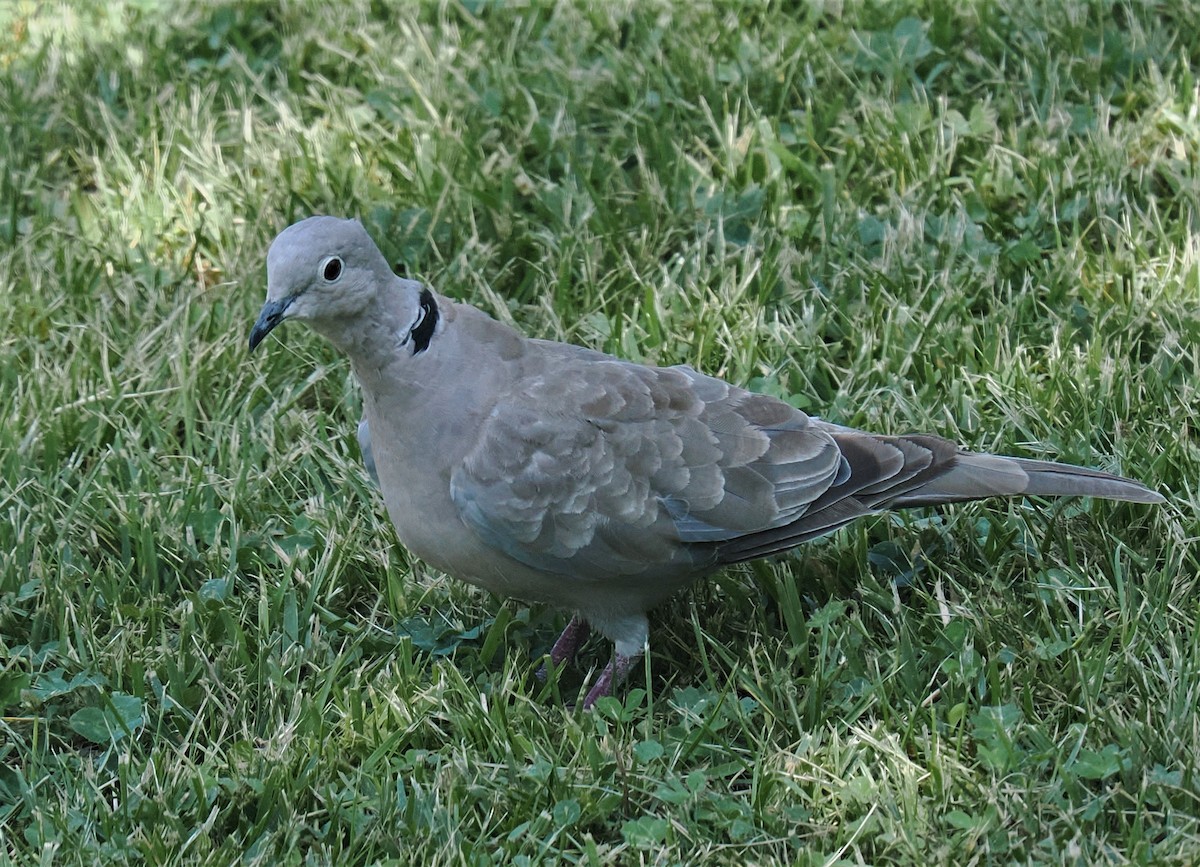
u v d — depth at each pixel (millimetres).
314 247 8047
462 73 14289
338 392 11391
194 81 14766
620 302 11758
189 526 10234
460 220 12688
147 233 12961
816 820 8062
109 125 13805
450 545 8758
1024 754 8180
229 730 8969
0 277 12391
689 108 13719
